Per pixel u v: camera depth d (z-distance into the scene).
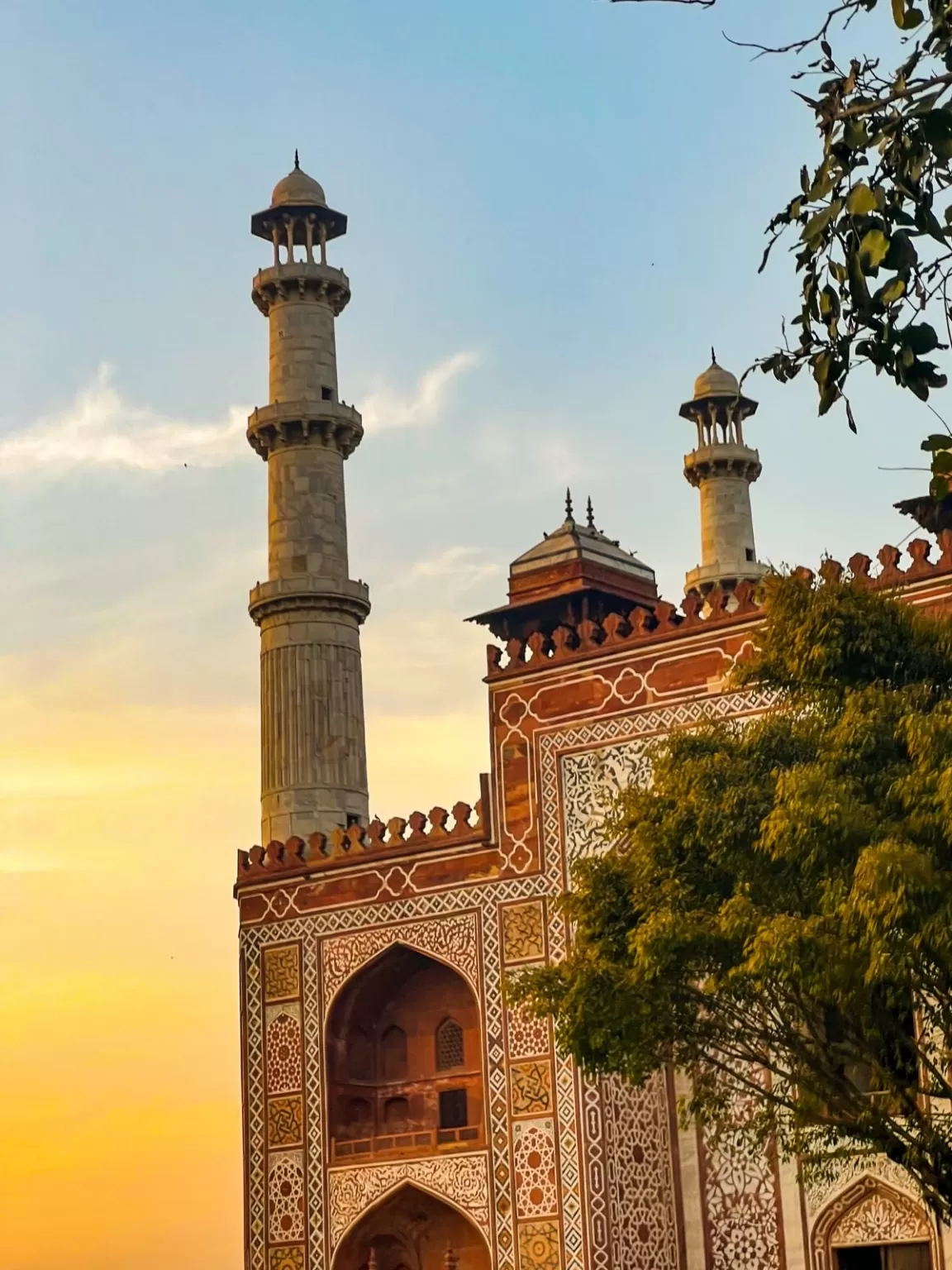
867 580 26.92
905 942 16.94
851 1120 20.94
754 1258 26.83
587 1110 28.11
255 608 44.69
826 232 8.92
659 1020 20.22
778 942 17.75
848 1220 26.27
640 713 28.84
